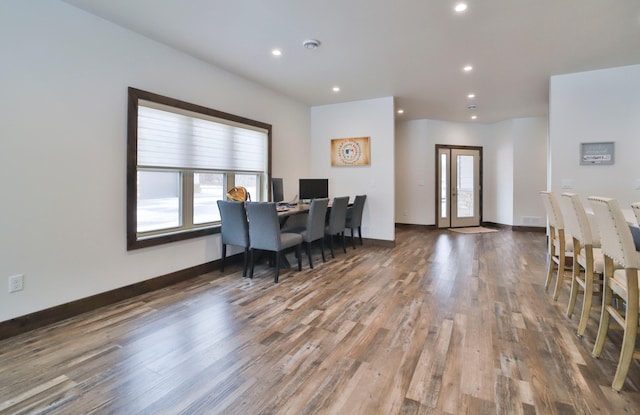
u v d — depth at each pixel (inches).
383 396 62.1
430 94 196.1
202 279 138.3
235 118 158.9
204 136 145.3
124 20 108.0
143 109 120.5
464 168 297.7
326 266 159.3
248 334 88.0
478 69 152.8
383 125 203.6
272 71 155.8
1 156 85.4
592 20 107.7
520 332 88.4
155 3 97.8
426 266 158.7
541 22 108.9
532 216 269.3
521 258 174.7
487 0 96.0
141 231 123.9
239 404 60.1
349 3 97.9
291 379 67.8
